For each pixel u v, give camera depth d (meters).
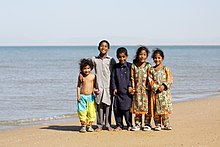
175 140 8.82
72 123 12.20
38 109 16.45
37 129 10.91
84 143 8.72
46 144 8.77
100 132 9.76
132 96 9.86
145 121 10.03
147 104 9.80
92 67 9.91
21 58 89.06
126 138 9.08
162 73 9.74
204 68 46.50
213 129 10.05
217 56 97.94
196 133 9.55
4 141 9.30
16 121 13.20
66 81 30.11
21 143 9.00
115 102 9.83
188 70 42.88
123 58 9.74
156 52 9.81
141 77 9.73
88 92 9.84
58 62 66.19
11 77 34.50
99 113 9.92
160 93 9.76
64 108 16.69
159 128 9.87
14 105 17.69
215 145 8.33
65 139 9.20
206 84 27.38
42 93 22.28
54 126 11.49
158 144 8.48
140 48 9.83
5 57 97.25
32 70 44.53
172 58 82.25
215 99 18.17
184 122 11.23
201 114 12.97
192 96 20.39
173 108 14.76
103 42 9.91
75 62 66.06
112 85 9.79
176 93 21.97
